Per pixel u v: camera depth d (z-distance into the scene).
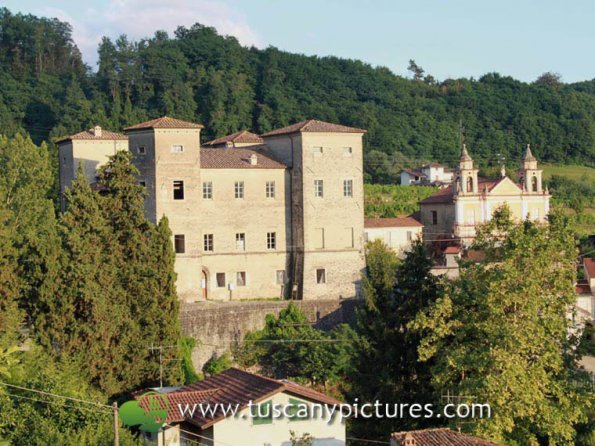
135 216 65.56
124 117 155.88
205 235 82.44
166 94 164.12
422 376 53.78
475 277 50.72
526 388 45.88
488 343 48.16
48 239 59.50
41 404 44.31
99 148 89.81
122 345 59.75
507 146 183.62
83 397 45.62
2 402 43.50
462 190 106.62
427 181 160.75
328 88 192.75
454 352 47.47
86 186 64.00
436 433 41.41
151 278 63.53
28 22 197.75
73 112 153.12
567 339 51.47
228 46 192.88
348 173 86.62
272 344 75.00
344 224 86.44
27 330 63.59
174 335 63.91
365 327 58.31
